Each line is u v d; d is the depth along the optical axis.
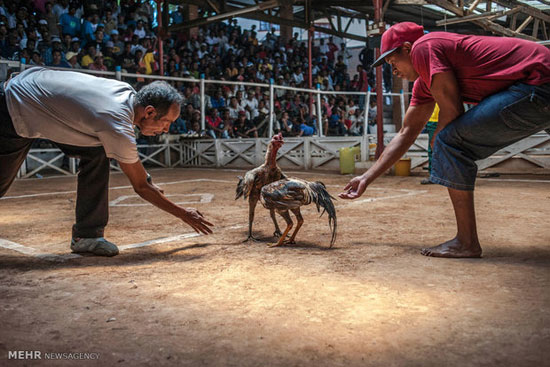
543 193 6.69
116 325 2.19
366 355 1.85
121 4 16.38
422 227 4.48
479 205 5.76
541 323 2.11
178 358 1.85
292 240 3.93
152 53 15.39
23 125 3.11
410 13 17.44
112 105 3.09
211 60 17.20
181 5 18.53
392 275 2.91
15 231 4.77
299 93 19.52
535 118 3.00
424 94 3.63
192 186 9.15
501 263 3.12
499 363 1.76
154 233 4.53
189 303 2.48
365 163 11.16
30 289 2.77
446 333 2.03
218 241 4.11
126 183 10.01
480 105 3.08
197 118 15.36
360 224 4.72
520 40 3.09
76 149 3.49
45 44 12.78
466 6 13.82
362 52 22.62
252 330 2.11
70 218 5.59
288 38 21.88
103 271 3.16
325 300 2.48
